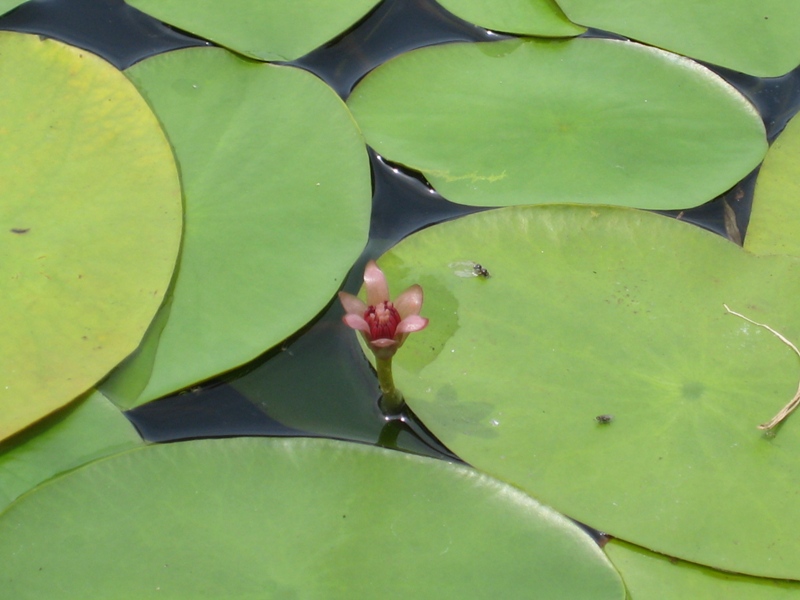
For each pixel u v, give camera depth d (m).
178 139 1.08
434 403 1.05
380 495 1.03
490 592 1.02
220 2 1.11
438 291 1.06
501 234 1.07
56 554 1.02
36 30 1.11
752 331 1.06
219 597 1.02
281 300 1.06
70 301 1.05
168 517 1.03
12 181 1.07
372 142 1.09
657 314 1.06
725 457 1.04
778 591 1.03
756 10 1.11
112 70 1.09
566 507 1.04
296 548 1.03
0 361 1.04
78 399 1.04
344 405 1.05
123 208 1.07
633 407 1.05
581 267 1.07
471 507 1.03
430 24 1.12
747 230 1.08
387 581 1.02
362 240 1.07
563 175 1.09
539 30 1.12
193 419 1.05
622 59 1.11
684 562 1.03
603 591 1.02
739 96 1.10
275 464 1.04
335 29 1.11
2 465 1.03
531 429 1.04
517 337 1.06
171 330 1.05
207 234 1.07
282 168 1.08
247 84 1.10
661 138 1.09
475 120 1.10
